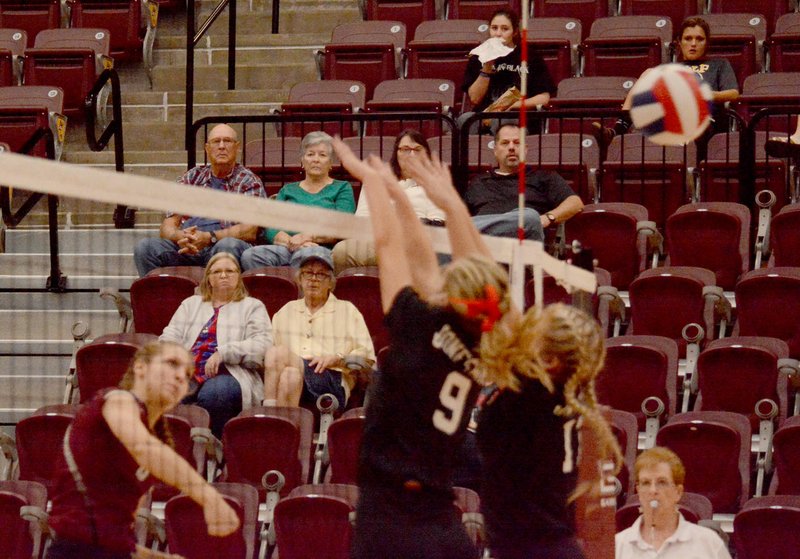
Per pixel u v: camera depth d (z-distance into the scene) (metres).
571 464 8.21
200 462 15.23
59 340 19.47
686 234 18.36
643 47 24.02
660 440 15.12
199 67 26.70
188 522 14.23
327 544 14.16
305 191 18.89
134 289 17.67
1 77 25.66
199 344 16.09
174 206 8.24
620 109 20.16
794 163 20.42
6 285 20.41
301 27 28.02
